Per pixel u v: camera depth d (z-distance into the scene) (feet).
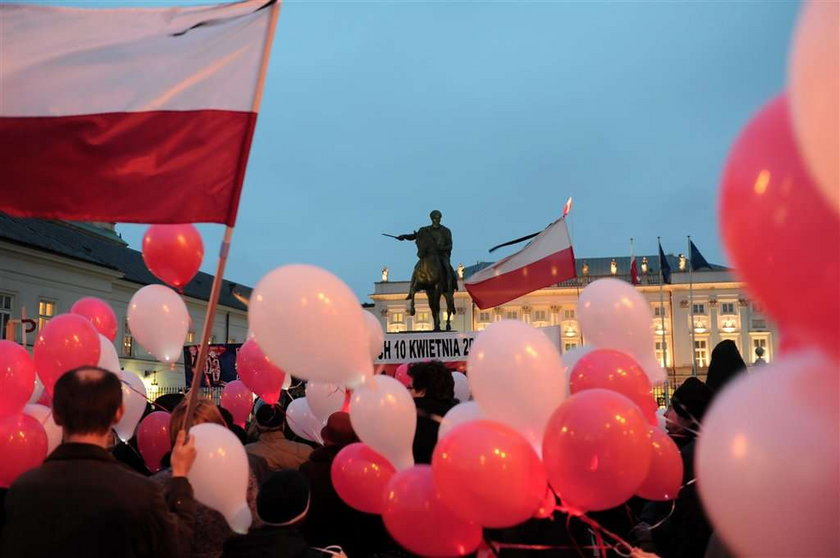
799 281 4.45
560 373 8.70
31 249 84.84
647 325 11.17
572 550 9.29
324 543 12.19
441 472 7.42
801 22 4.35
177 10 11.14
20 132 10.59
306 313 8.50
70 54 10.78
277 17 11.04
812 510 4.62
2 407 10.53
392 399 9.93
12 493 7.45
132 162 10.74
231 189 10.75
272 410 14.57
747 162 4.68
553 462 7.50
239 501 8.89
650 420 10.23
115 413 7.86
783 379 4.99
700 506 10.39
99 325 16.98
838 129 4.12
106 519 7.11
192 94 10.90
